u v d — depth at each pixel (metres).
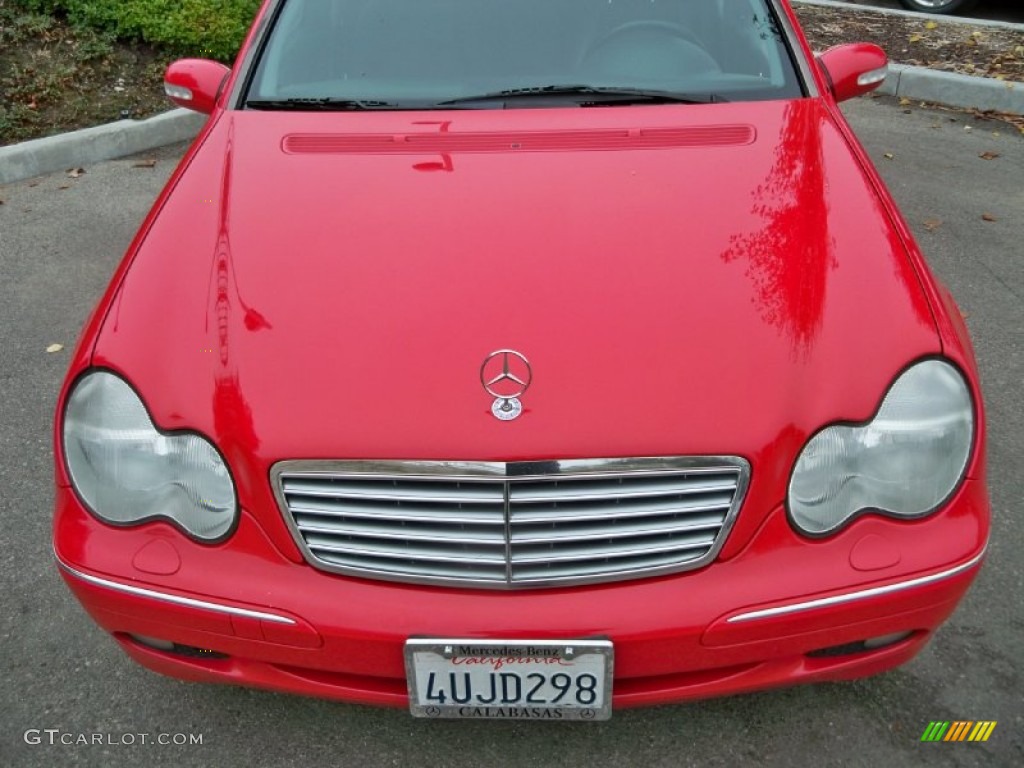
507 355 1.67
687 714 2.06
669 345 1.69
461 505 1.61
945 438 1.67
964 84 5.94
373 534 1.62
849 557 1.63
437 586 1.64
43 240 4.42
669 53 2.62
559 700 1.66
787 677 1.72
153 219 2.14
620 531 1.61
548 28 2.68
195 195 2.18
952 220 4.45
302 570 1.66
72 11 6.21
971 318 3.62
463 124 2.41
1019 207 4.58
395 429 1.60
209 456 1.66
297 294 1.83
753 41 2.66
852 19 7.60
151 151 5.48
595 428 1.58
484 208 2.04
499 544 1.61
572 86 2.55
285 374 1.69
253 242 1.98
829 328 1.72
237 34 6.23
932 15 7.65
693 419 1.60
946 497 1.67
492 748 2.01
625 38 2.66
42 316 3.79
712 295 1.79
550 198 2.06
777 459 1.60
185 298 1.85
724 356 1.67
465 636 1.61
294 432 1.62
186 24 6.06
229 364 1.71
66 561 1.72
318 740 2.04
